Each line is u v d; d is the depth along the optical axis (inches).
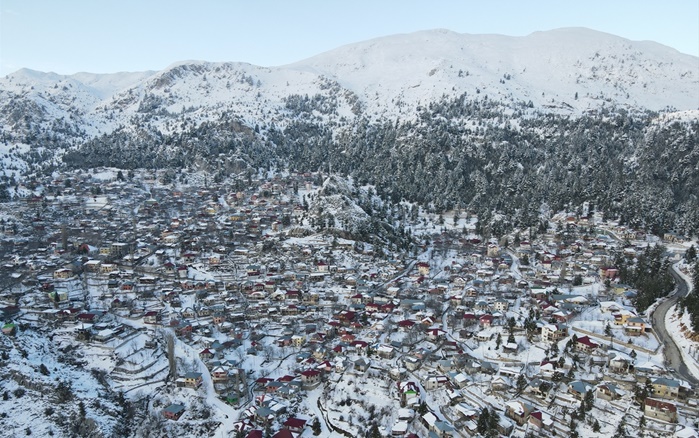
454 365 5841.5
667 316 6363.2
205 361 6387.8
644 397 4677.7
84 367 6156.5
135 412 5487.2
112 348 6515.8
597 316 6742.1
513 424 4746.6
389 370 5851.4
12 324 6456.7
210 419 5339.6
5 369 5610.2
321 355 6422.2
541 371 5393.7
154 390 5846.5
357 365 5979.3
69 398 5398.6
